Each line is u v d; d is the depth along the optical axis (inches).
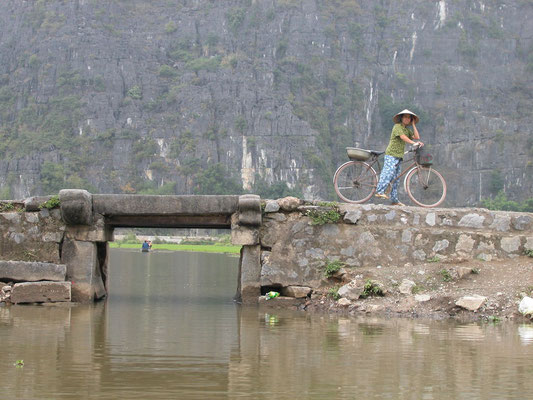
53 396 486.9
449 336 704.4
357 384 523.8
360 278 884.0
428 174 973.8
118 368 567.5
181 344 668.1
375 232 913.5
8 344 659.4
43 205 932.0
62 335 707.4
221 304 982.4
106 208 930.7
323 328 754.2
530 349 643.5
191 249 4554.6
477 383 528.4
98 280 995.3
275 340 685.9
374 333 721.6
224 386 516.7
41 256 933.8
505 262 900.6
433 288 860.0
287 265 914.7
